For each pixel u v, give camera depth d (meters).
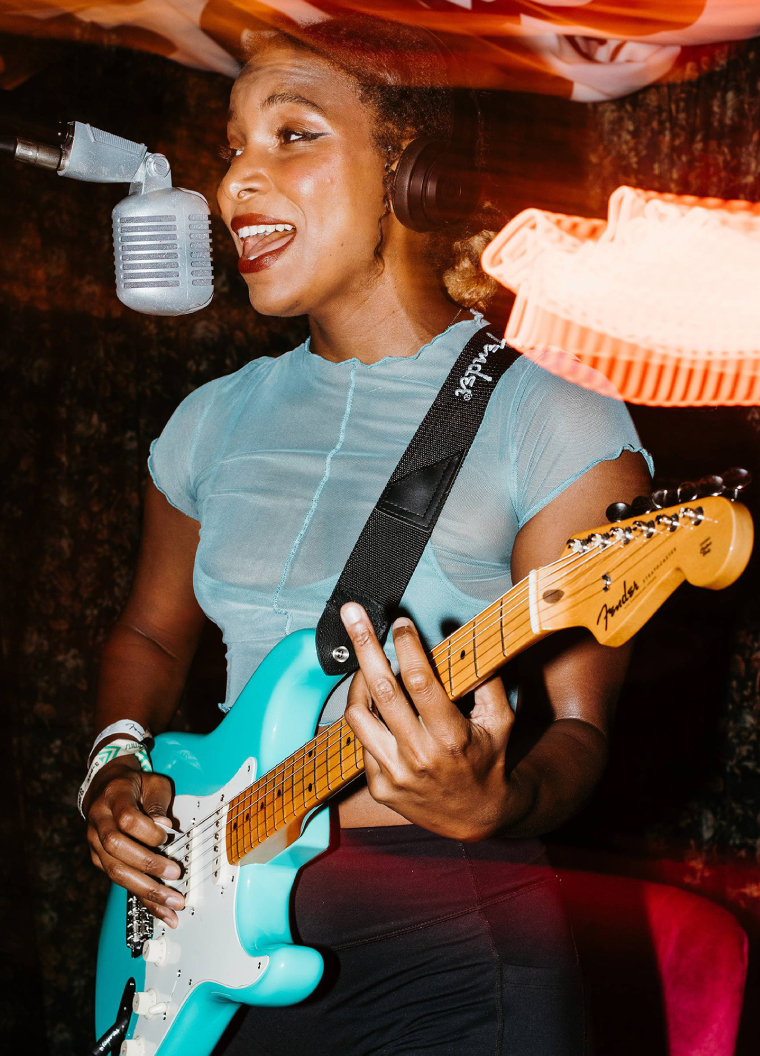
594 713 1.11
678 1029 1.90
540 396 1.16
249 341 3.27
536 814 0.99
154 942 1.23
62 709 3.20
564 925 1.11
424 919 1.10
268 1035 1.18
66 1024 3.13
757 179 2.88
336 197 1.24
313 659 1.16
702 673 3.01
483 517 1.16
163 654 1.52
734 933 1.93
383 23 1.27
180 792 1.28
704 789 3.01
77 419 3.23
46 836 3.17
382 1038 1.12
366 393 1.27
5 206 3.21
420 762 0.86
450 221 1.26
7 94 1.34
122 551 3.24
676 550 0.77
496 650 0.89
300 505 1.24
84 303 3.22
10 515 3.20
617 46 2.76
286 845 1.12
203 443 1.43
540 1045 1.07
